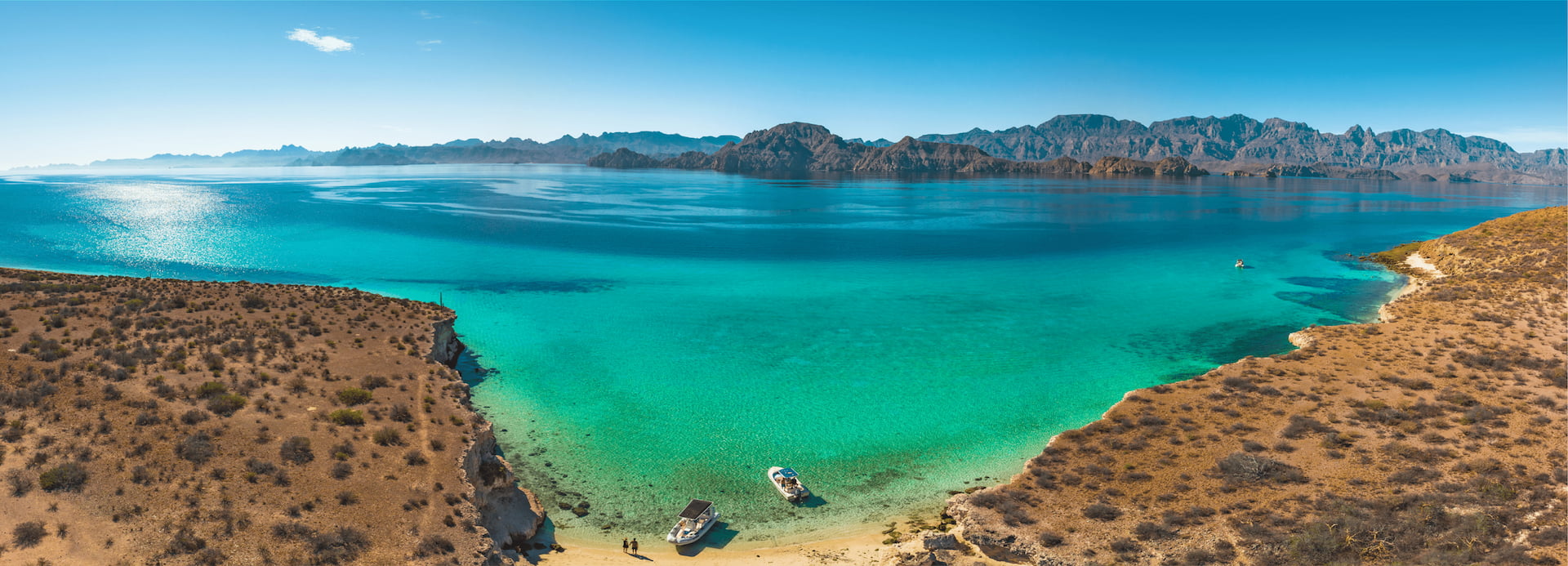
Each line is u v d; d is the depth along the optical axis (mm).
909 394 66250
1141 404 57969
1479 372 61812
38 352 54250
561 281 120250
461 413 53562
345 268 131625
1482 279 96812
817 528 43250
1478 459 44875
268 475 40719
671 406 62719
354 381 56875
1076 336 86750
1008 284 120438
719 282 120812
